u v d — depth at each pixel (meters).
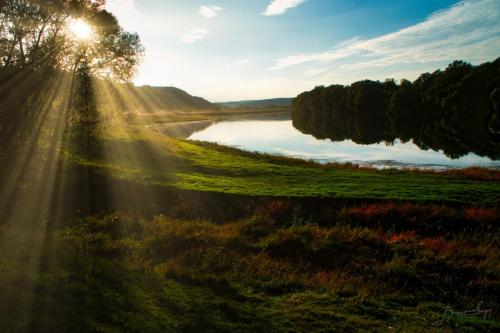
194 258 16.12
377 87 109.00
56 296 10.36
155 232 19.34
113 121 48.88
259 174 32.25
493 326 10.48
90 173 28.61
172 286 12.30
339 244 18.11
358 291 12.84
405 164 43.12
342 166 38.91
